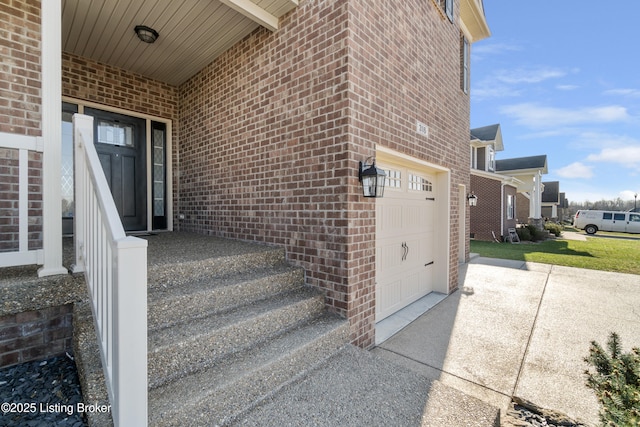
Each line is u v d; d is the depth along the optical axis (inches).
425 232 193.6
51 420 65.9
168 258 106.3
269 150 136.4
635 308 171.5
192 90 189.2
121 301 49.6
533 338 133.0
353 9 110.0
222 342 81.3
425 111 169.0
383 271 152.6
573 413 84.8
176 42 151.8
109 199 62.3
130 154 187.3
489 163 658.2
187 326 82.7
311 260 119.4
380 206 148.6
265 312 93.9
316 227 117.6
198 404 63.6
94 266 69.9
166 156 202.1
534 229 577.9
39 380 78.2
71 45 154.0
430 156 175.3
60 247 87.0
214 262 106.6
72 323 88.0
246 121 148.7
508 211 583.8
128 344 50.6
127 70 181.3
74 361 86.2
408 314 161.3
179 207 203.8
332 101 111.6
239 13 129.7
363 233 115.8
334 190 111.6
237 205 154.7
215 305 93.9
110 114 178.9
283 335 95.5
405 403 76.5
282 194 130.6
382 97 128.0
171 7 125.3
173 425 59.8
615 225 773.9
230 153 159.5
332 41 111.3
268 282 109.4
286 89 128.3
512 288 215.0
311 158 118.9
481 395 93.0
